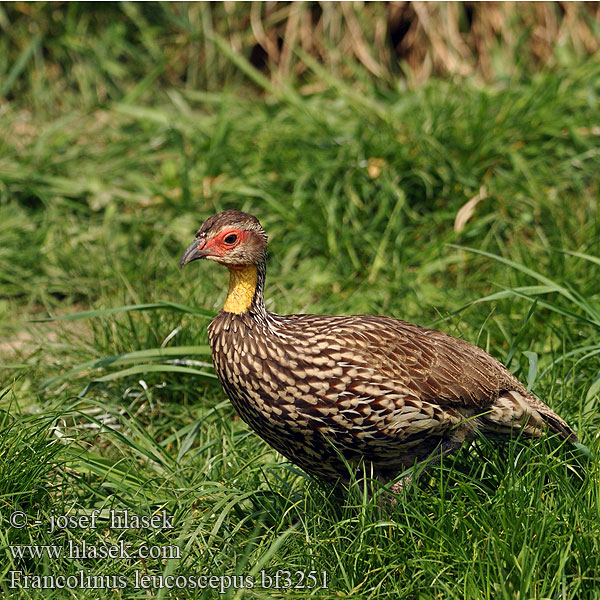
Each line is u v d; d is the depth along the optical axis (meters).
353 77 21.73
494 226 15.75
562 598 8.16
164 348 12.12
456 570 8.66
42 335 14.72
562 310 11.65
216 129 17.88
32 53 21.80
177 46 22.59
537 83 18.69
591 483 9.21
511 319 13.49
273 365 9.65
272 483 10.56
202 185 17.42
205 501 10.11
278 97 19.12
